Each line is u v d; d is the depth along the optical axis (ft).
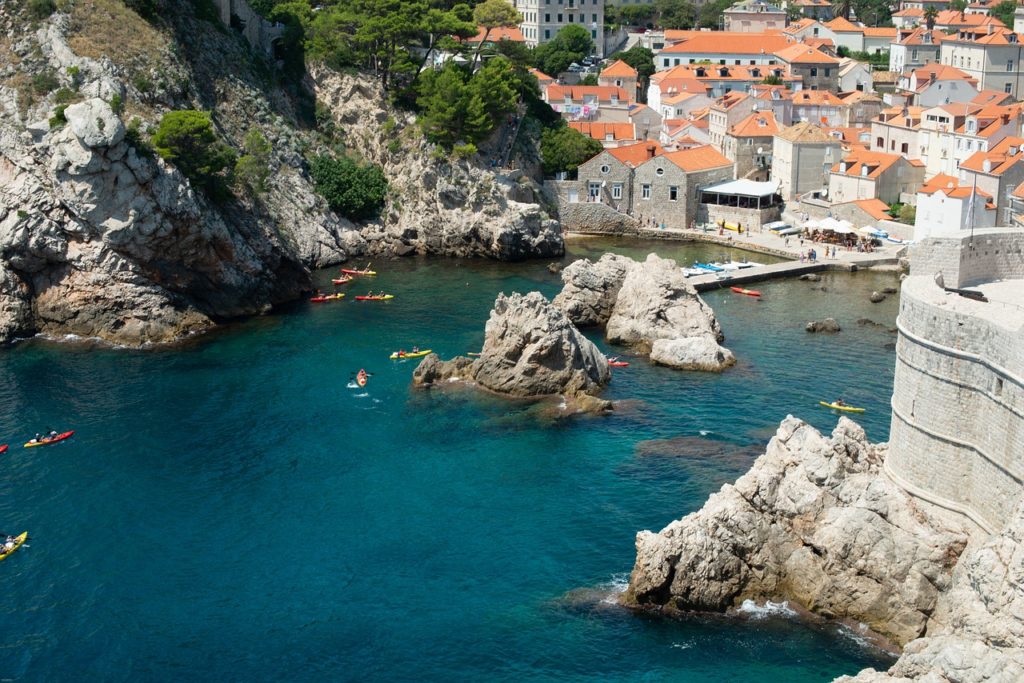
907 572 254.27
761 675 246.88
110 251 475.31
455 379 424.87
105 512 328.70
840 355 452.35
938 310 258.16
